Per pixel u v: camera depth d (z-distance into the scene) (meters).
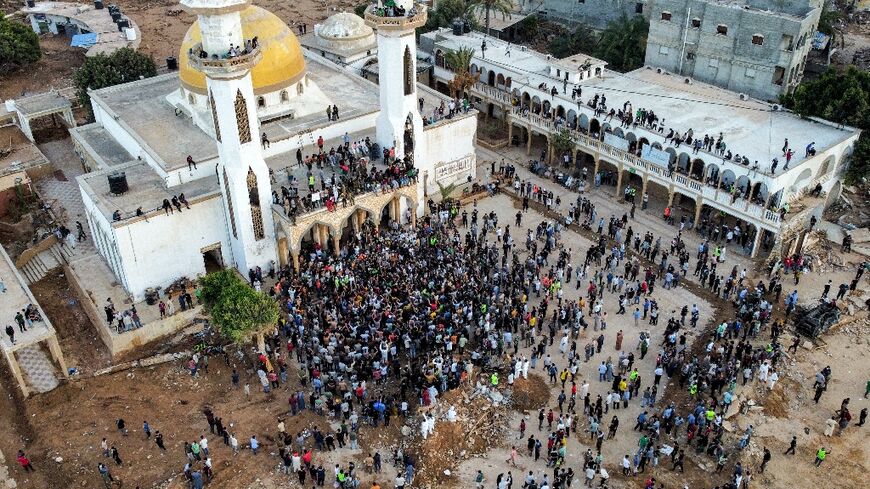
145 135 53.25
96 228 49.75
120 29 85.25
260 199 47.16
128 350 44.25
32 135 66.00
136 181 49.81
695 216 53.62
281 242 49.44
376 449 37.22
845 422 38.69
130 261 45.94
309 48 73.00
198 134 53.62
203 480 35.53
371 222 52.00
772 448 37.75
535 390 40.66
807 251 51.91
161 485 35.25
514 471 36.22
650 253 51.41
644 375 41.75
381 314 42.50
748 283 48.91
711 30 65.00
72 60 87.69
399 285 44.88
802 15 61.75
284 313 45.66
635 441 37.78
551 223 54.62
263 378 40.28
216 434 38.34
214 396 40.88
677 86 63.34
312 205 47.66
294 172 51.78
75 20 90.31
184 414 39.72
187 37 53.53
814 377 42.00
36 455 37.66
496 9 83.69
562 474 34.69
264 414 39.41
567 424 37.69
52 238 53.47
